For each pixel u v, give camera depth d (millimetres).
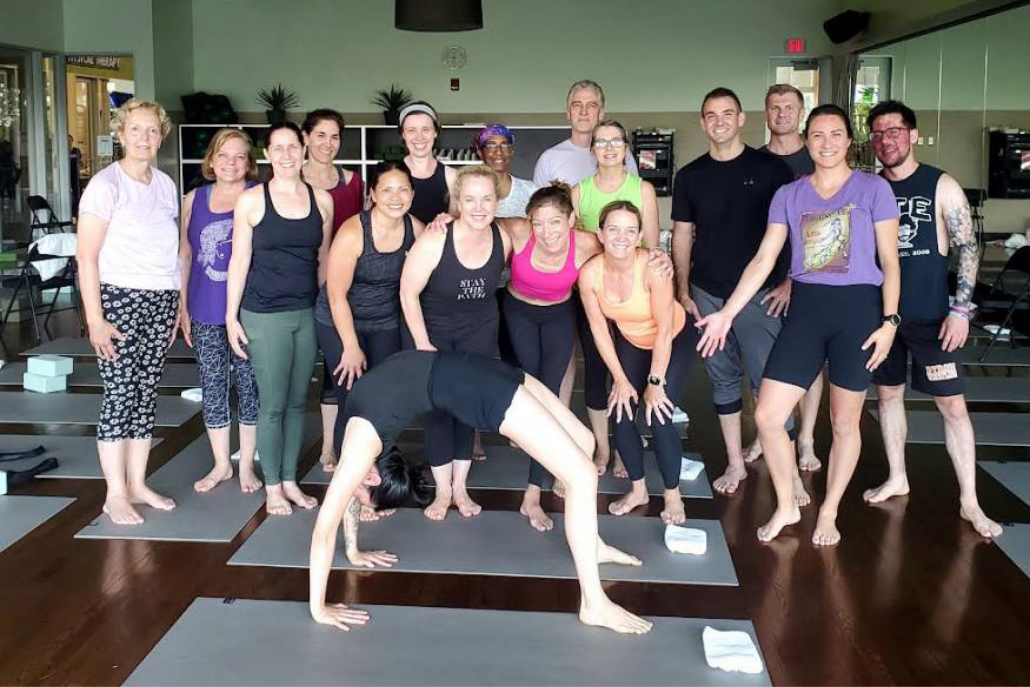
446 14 6043
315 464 4676
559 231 3535
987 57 7402
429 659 2840
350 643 2930
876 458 4832
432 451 3947
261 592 3279
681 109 11195
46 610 3143
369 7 11281
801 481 4406
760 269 3740
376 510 3824
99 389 6129
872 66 9883
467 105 11352
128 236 3729
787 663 2855
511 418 2811
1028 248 6723
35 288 8523
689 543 3633
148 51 10406
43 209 9875
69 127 10492
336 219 4367
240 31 11398
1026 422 5461
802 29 10992
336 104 11445
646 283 3676
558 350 3969
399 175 3623
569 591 3311
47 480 4387
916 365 3938
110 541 3695
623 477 4531
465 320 3797
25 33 9688
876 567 3525
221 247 4070
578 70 11219
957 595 3295
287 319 3861
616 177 4070
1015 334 8039
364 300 3881
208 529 3814
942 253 3832
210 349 4195
